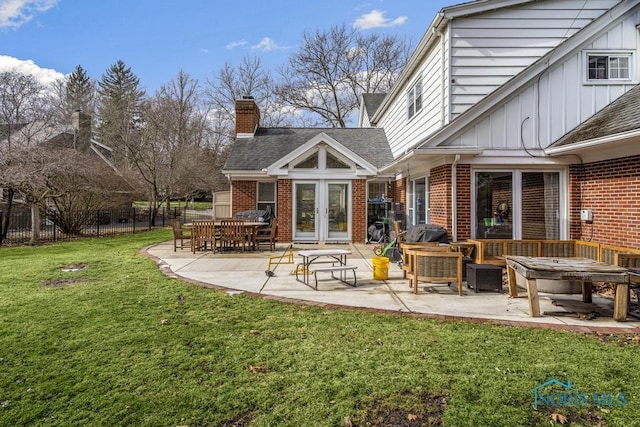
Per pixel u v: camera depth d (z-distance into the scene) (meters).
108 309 5.47
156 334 4.46
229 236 11.74
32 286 6.95
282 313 5.31
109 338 4.34
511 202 9.25
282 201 14.20
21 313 5.26
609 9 9.30
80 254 11.17
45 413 2.87
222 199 17.59
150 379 3.38
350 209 14.24
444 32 10.07
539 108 9.15
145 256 10.84
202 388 3.23
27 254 11.17
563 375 3.43
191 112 33.81
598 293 6.65
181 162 27.78
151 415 2.85
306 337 4.38
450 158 9.16
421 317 5.13
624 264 6.05
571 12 9.85
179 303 5.81
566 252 8.17
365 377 3.40
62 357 3.83
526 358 3.79
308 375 3.45
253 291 6.64
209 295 6.31
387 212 14.47
